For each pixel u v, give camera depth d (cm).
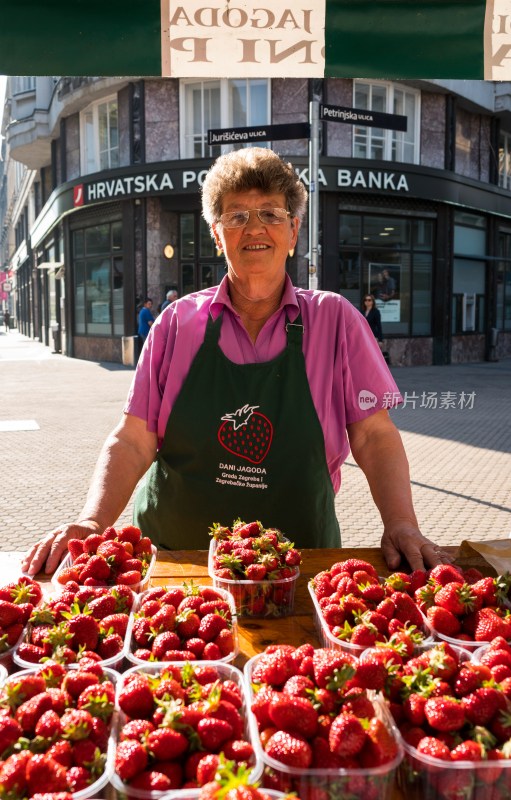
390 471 245
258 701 121
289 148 1770
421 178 1875
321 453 249
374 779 110
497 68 230
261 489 247
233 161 238
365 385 253
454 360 2136
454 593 163
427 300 2028
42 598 171
